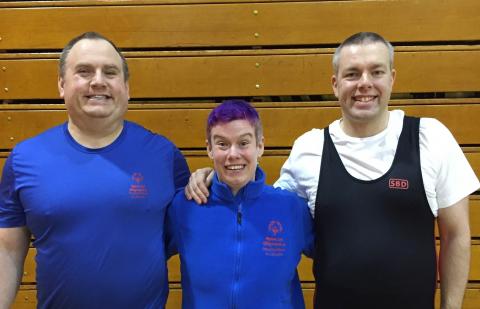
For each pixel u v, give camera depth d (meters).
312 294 2.80
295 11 2.65
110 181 1.52
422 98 2.68
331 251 1.57
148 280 1.54
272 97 2.74
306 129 2.73
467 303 2.77
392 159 1.58
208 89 2.73
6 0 2.74
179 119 2.76
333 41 2.65
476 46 2.61
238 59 2.70
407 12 2.61
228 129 1.49
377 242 1.52
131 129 1.67
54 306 1.52
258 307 1.48
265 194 1.60
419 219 1.54
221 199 1.57
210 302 1.50
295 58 2.69
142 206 1.54
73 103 1.53
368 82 1.51
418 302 1.54
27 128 2.78
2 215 1.58
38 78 2.75
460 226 1.55
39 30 2.72
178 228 1.61
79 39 1.57
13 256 1.60
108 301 1.49
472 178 1.57
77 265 1.47
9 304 1.60
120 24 2.70
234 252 1.52
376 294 1.53
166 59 2.72
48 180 1.50
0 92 2.77
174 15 2.69
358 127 1.61
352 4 2.63
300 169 1.69
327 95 2.71
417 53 2.64
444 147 1.56
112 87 1.54
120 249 1.49
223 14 2.68
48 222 1.48
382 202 1.54
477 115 2.66
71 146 1.56
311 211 1.66
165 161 1.68
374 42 1.55
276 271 1.52
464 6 2.59
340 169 1.60
